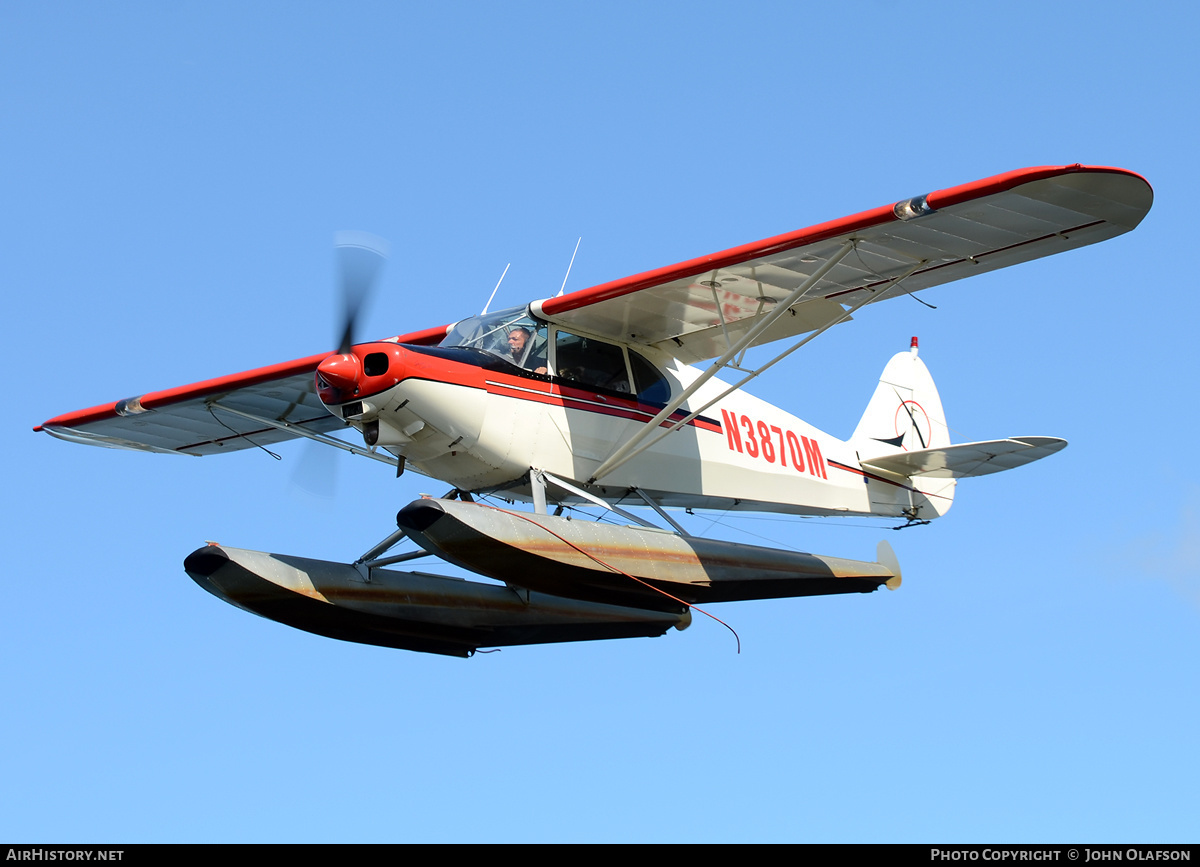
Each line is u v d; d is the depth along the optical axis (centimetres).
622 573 1978
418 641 2242
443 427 1933
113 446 2716
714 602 2211
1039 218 1825
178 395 2420
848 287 2081
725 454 2375
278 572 2075
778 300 2114
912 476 2872
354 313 1922
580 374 2134
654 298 2075
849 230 1855
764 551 2277
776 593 2302
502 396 1998
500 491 2106
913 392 3088
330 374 1870
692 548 2138
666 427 2239
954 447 2634
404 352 1903
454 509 1852
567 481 2088
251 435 2667
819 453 2659
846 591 2445
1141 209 1797
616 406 2161
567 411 2081
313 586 2095
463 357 1981
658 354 2284
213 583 2078
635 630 2414
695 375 2342
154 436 2658
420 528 1872
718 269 1978
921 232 1877
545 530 1927
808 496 2600
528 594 2336
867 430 2906
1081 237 1884
